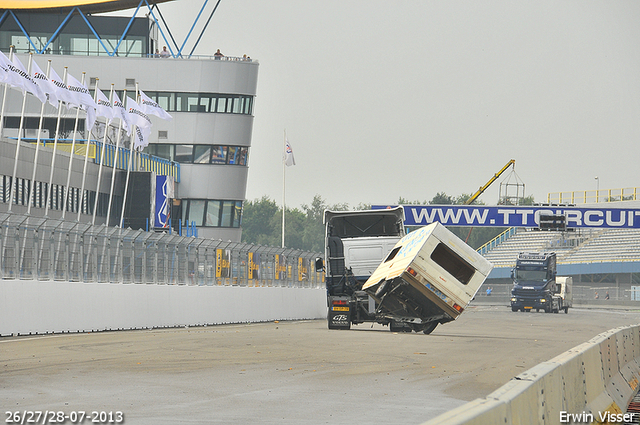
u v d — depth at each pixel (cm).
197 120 19325
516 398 1454
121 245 7056
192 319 8025
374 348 5122
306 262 11462
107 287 6725
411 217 16025
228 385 3139
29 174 13675
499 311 17200
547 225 15712
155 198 16688
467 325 9575
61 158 14712
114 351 4550
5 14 19562
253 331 7012
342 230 8188
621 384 3334
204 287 8300
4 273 5662
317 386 3159
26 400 2662
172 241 7862
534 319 12200
